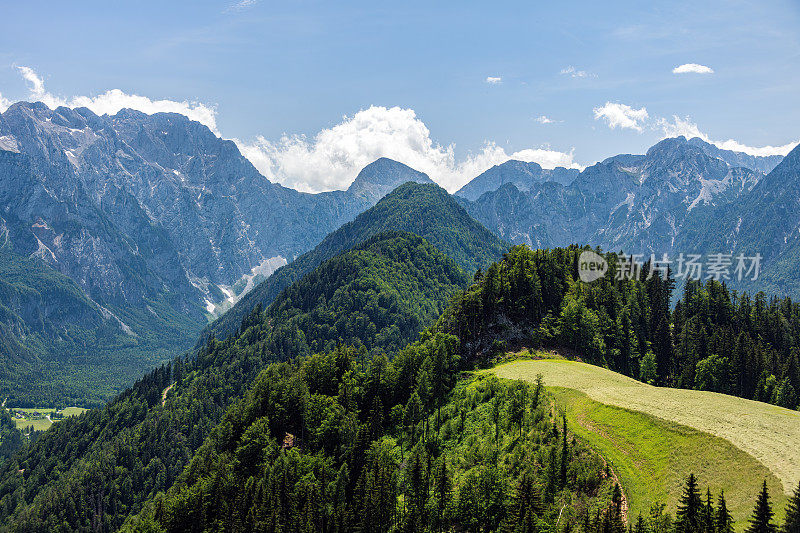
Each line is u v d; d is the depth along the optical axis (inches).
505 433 4731.8
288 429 6432.1
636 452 4136.3
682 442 4067.4
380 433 5940.0
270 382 6988.2
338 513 4697.3
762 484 3464.6
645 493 3764.8
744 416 4261.8
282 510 4938.5
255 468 5777.6
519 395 5118.1
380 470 4746.6
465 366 6875.0
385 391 6491.1
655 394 4997.5
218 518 5344.5
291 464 5403.5
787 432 3959.2
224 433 6619.1
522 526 3592.5
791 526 2947.8
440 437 5295.3
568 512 3718.0
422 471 4581.7
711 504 3353.8
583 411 4785.9
